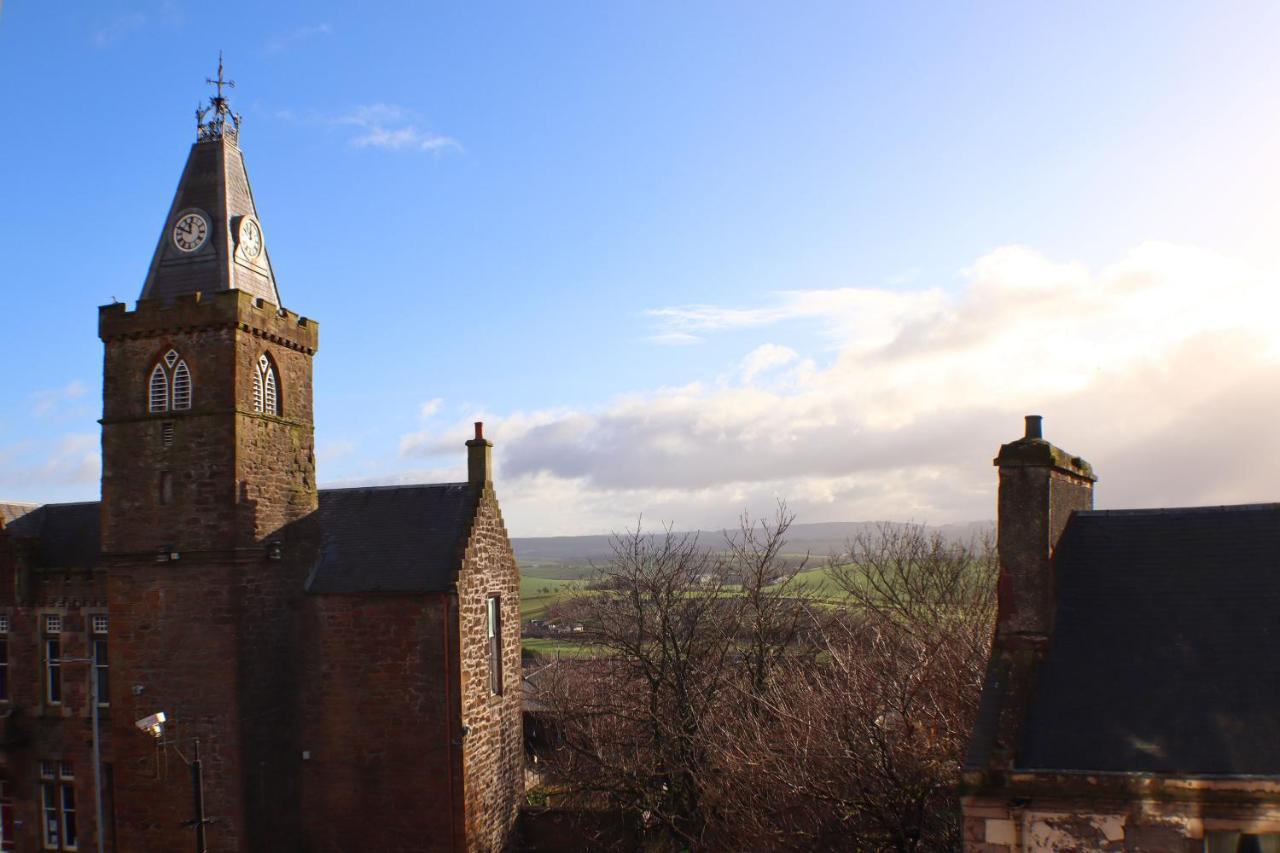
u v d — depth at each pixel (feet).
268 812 91.81
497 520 106.01
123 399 95.04
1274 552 51.93
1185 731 46.16
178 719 90.33
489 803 98.73
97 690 95.04
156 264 97.55
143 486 93.50
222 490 90.89
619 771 97.30
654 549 138.10
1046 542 51.29
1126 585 52.70
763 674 100.27
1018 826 45.60
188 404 93.09
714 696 99.14
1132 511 56.13
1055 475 53.52
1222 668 48.08
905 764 63.31
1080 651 50.52
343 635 96.43
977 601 104.68
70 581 104.47
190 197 98.27
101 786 97.81
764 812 69.62
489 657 102.42
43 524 112.88
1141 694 48.14
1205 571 52.29
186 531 91.50
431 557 96.89
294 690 96.84
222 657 89.66
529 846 107.04
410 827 93.40
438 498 103.14
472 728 95.71
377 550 99.66
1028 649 50.47
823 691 76.13
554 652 186.70
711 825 80.69
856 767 62.39
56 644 105.70
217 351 92.07
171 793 89.97
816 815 65.98
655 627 108.99
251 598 91.81
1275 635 48.62
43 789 104.83
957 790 46.78
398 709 94.48
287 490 98.07
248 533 91.81
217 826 88.69
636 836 101.04
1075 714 48.16
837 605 132.05
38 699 104.78
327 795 95.55
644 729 103.86
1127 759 45.73
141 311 94.22
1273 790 42.32
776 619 115.03
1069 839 44.83
